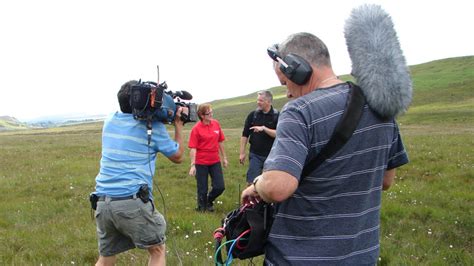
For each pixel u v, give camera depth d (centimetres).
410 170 1491
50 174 1670
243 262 677
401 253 720
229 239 346
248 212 329
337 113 298
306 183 302
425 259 695
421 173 1444
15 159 2262
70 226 911
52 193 1317
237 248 335
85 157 2267
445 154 1772
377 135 308
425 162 1616
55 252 750
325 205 302
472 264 676
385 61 304
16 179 1579
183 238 808
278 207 316
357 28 316
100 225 555
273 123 1018
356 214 305
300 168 287
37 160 2175
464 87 8975
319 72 319
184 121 577
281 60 322
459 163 1552
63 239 818
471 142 2208
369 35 310
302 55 318
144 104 532
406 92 307
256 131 997
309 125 294
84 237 827
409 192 1158
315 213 303
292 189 282
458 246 773
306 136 293
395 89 301
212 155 1091
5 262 715
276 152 291
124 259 701
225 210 1098
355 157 301
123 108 564
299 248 304
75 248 767
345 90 308
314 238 303
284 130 295
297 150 288
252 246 321
